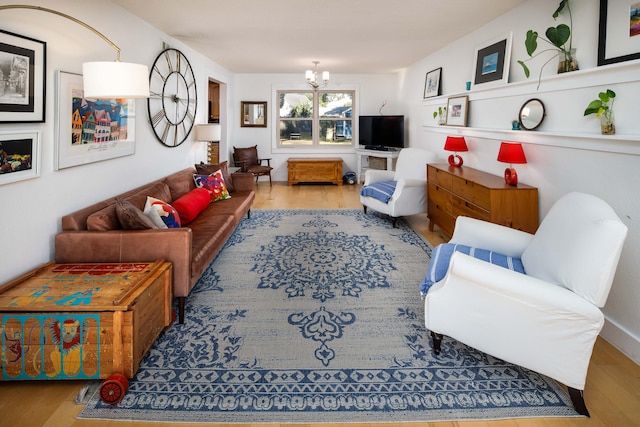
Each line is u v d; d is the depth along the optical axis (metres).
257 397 1.83
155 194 3.56
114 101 3.27
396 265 3.59
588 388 1.92
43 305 1.83
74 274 2.22
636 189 2.17
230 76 7.95
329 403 1.80
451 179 4.02
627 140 2.15
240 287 3.09
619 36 2.30
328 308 2.73
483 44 4.08
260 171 7.70
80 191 2.84
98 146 3.04
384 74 8.37
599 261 1.68
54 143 2.52
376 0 3.29
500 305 1.84
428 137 6.10
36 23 2.33
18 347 1.85
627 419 1.71
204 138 5.41
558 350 1.75
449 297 2.00
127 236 2.44
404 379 1.96
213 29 4.25
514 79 3.54
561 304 1.70
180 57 4.87
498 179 3.57
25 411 1.73
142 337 1.99
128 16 3.54
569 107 2.78
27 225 2.32
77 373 1.86
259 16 3.75
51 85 2.49
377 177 5.71
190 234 2.48
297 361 2.11
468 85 4.34
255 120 8.52
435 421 1.70
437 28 4.25
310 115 8.73
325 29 4.28
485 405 1.79
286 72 8.06
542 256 2.07
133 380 1.94
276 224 5.09
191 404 1.78
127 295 1.92
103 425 1.65
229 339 2.33
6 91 2.09
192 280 2.58
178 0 3.26
